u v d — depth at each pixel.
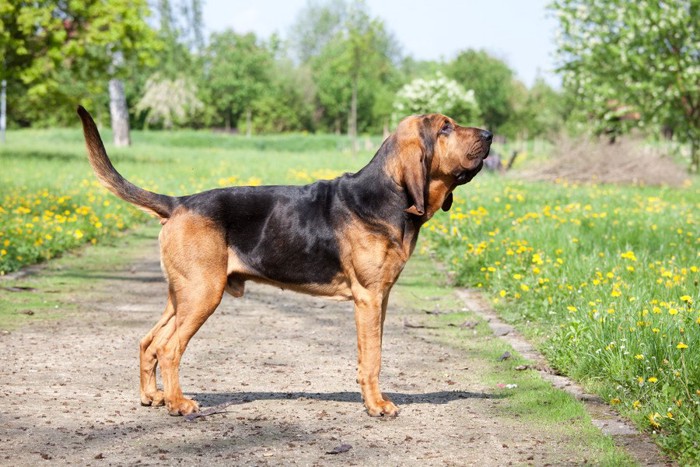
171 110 67.44
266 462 3.76
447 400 4.88
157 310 7.46
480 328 6.84
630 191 19.30
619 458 3.79
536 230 10.60
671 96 25.94
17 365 5.41
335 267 4.62
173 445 3.98
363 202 4.54
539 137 68.81
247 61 76.62
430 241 11.95
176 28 34.31
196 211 4.55
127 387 5.03
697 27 25.28
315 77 84.62
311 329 6.91
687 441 3.80
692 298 6.27
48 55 25.17
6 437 3.99
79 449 3.87
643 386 4.69
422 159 4.47
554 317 6.67
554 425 4.35
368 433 4.24
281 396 4.95
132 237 12.63
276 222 4.61
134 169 23.80
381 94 81.00
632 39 26.09
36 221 11.06
